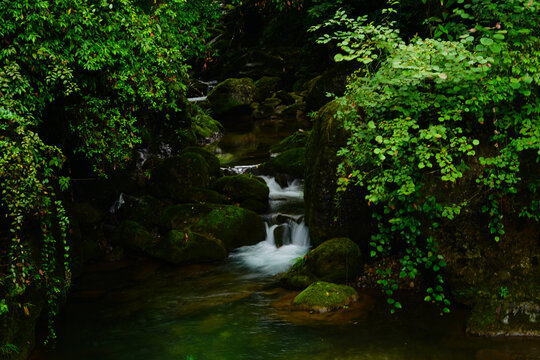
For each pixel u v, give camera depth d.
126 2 5.40
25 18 4.78
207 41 25.17
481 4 4.66
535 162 5.17
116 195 9.23
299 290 6.42
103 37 5.46
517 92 4.64
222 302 6.19
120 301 6.34
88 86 6.29
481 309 5.15
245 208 9.11
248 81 18.89
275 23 22.66
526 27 4.54
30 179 4.28
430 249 5.29
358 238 6.84
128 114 6.88
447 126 4.90
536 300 5.03
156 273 7.36
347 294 5.88
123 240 8.12
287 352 4.80
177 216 8.45
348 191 6.74
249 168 11.02
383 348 4.76
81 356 4.92
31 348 4.98
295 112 17.69
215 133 15.31
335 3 13.64
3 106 4.29
